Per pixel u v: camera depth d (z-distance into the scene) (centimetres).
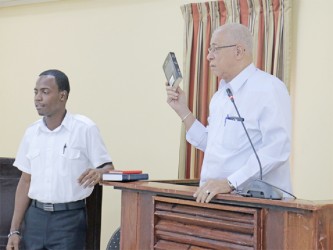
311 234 192
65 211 318
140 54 474
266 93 248
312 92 379
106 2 496
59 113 324
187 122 286
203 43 425
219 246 213
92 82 503
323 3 376
